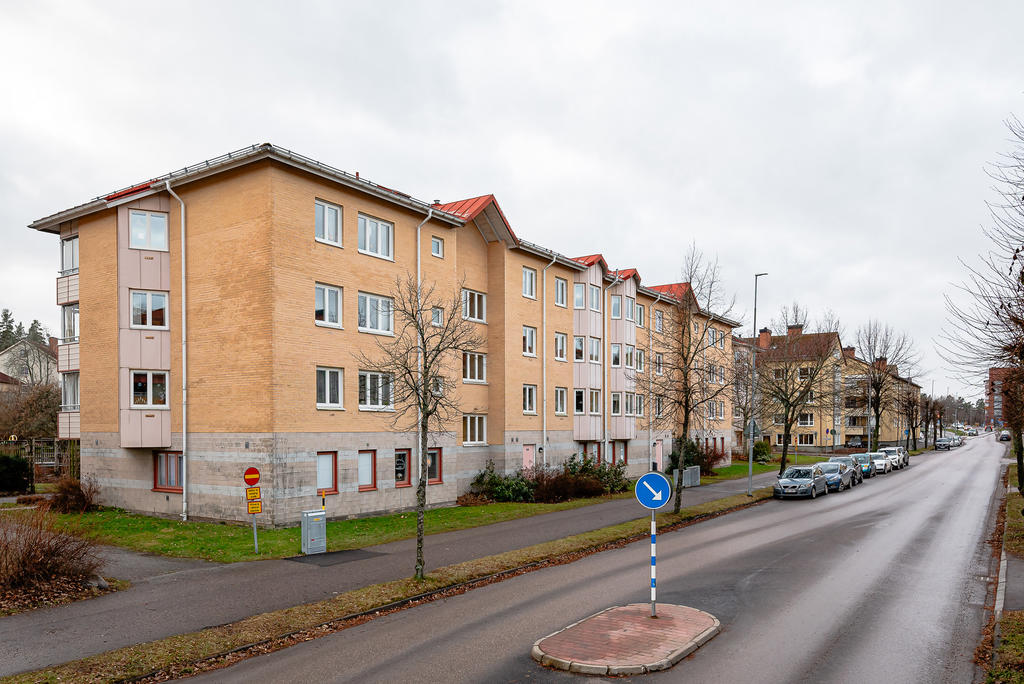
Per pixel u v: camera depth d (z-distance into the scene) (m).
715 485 36.00
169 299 22.06
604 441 37.75
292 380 20.05
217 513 20.47
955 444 89.31
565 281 35.28
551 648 9.11
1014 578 12.95
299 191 20.61
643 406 42.00
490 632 10.20
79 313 24.31
